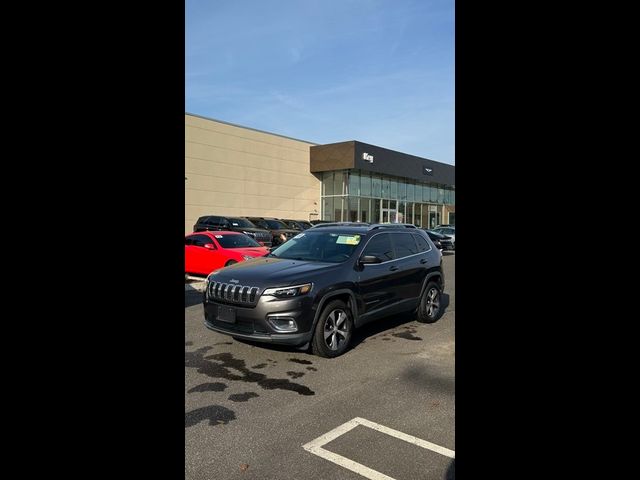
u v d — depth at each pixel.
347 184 28.95
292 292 4.83
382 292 5.94
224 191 24.59
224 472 2.75
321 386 4.23
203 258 11.02
